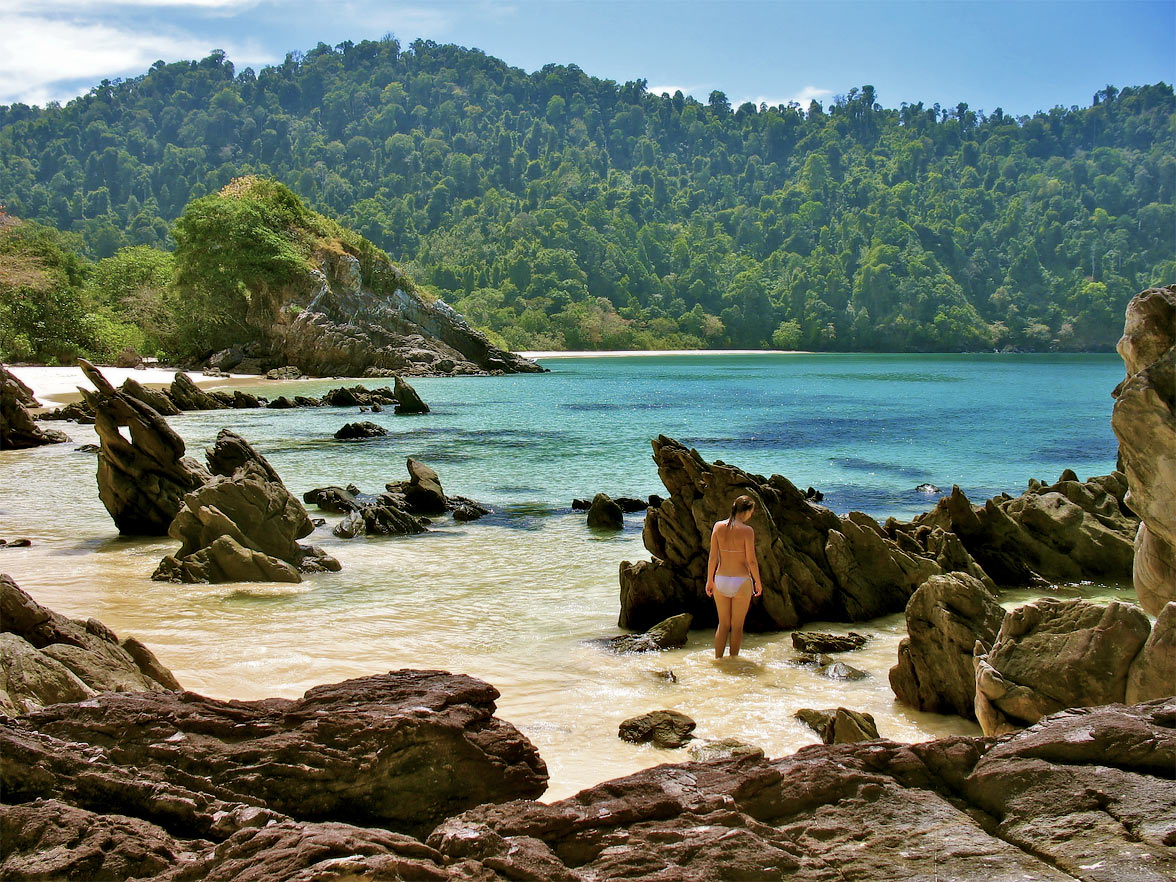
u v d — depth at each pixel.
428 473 18.27
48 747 3.69
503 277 169.50
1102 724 3.61
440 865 2.99
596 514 16.31
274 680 8.02
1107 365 111.56
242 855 3.05
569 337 153.62
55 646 6.11
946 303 175.25
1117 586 12.73
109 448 15.25
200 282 67.75
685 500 11.18
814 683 8.51
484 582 12.30
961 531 13.24
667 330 167.25
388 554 14.11
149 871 3.08
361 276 73.38
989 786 3.40
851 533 11.61
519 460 25.27
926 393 57.72
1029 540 13.18
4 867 3.05
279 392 52.03
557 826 3.24
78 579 12.06
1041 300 184.62
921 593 8.07
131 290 77.44
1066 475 15.15
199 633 9.56
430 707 4.29
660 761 6.48
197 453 25.27
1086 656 5.70
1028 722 5.77
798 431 33.81
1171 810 3.07
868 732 6.74
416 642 9.43
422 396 51.56
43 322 63.06
